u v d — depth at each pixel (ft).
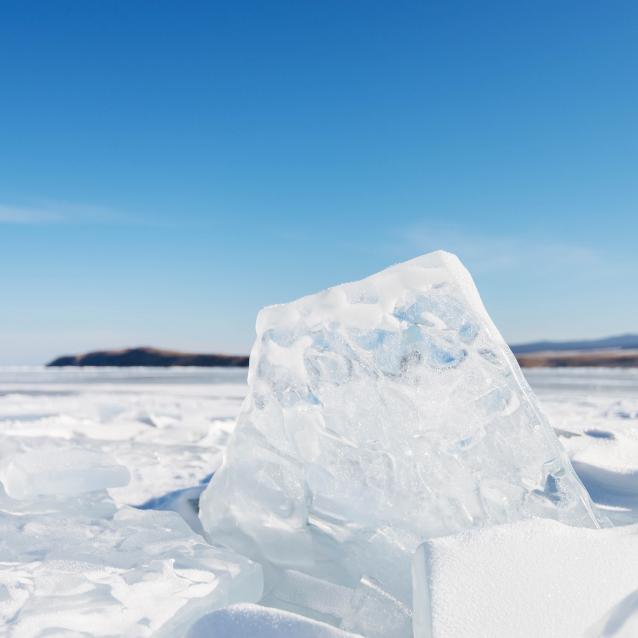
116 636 5.46
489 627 4.84
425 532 7.35
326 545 7.79
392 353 8.16
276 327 9.18
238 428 9.17
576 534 5.83
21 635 5.35
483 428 7.60
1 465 11.64
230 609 5.23
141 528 8.58
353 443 8.11
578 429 16.17
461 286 8.10
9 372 120.37
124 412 31.40
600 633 4.72
